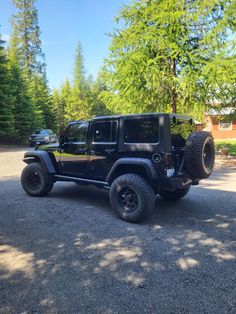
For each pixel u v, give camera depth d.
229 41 13.22
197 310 2.83
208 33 13.33
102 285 3.27
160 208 6.37
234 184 8.86
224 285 3.27
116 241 4.53
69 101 52.09
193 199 7.11
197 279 3.40
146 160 5.35
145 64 13.80
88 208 6.31
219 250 4.21
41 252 4.12
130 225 5.27
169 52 14.00
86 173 6.45
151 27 13.87
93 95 55.31
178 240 4.58
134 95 14.93
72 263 3.79
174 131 5.52
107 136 5.97
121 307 2.88
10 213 5.89
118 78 14.70
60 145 6.92
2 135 26.69
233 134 29.80
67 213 5.93
